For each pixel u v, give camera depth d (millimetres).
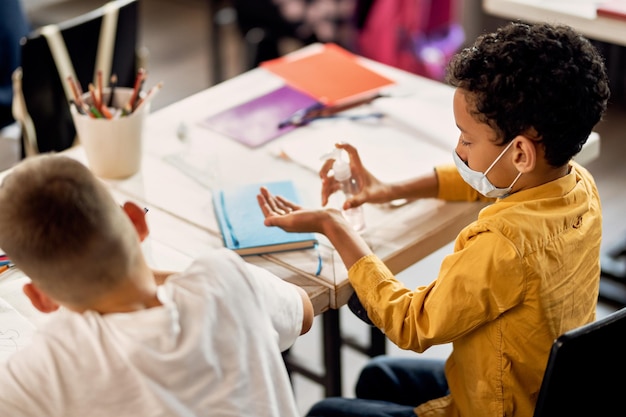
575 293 1446
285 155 1976
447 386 1746
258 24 3580
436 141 2021
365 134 2051
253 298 1211
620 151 3693
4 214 1091
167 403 1092
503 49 1324
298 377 2662
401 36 3418
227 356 1153
